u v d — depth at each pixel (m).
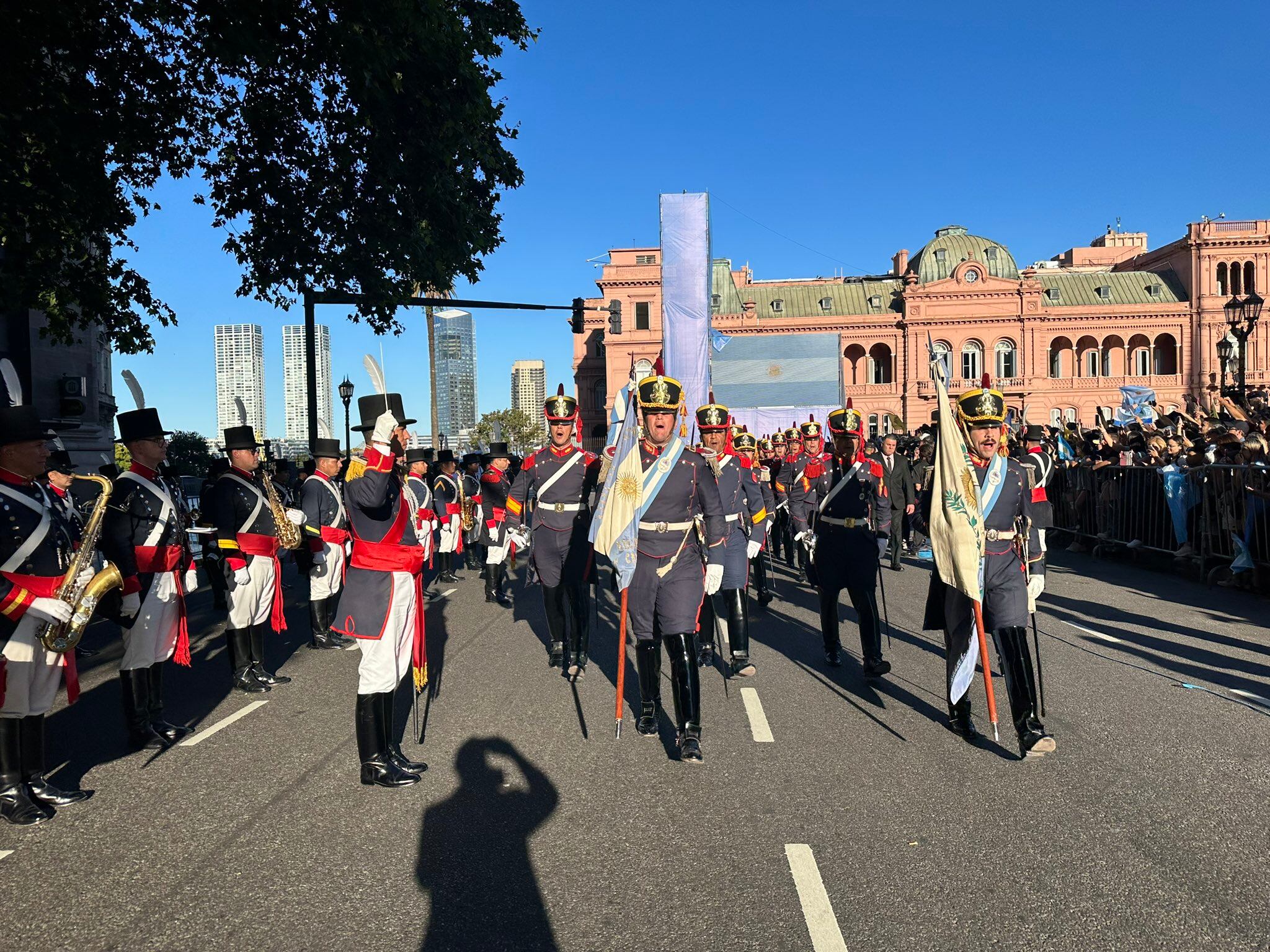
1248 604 9.83
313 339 14.13
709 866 3.76
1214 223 60.28
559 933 3.24
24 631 4.47
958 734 5.52
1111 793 4.51
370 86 10.05
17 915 3.43
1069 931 3.21
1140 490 13.38
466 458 15.45
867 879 3.63
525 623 9.77
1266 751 5.11
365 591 4.85
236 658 6.91
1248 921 3.27
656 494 5.30
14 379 4.98
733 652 7.14
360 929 3.29
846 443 7.09
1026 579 5.27
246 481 7.02
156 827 4.27
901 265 68.12
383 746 4.82
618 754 5.23
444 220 12.44
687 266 13.15
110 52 9.90
